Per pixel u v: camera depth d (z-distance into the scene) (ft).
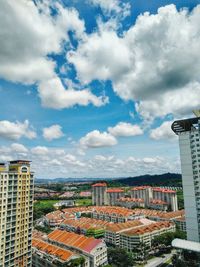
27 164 444.14
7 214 397.19
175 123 548.72
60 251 512.22
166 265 531.09
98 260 511.40
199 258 471.21
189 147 523.29
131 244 634.43
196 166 509.76
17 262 407.03
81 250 526.57
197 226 496.64
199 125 514.68
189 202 512.22
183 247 474.90
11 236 400.67
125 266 523.70
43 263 506.07
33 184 452.35
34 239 602.85
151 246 633.20
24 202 429.79
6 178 400.47
